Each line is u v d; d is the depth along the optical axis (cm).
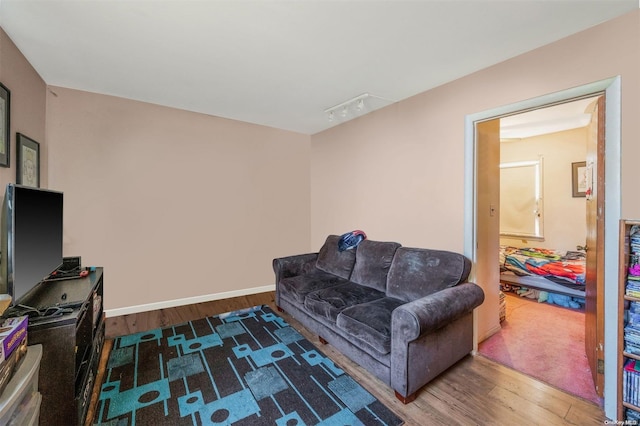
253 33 185
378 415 166
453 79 247
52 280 200
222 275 385
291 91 280
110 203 310
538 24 172
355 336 203
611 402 162
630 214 159
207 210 372
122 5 158
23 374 100
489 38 187
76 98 289
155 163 336
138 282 329
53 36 190
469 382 198
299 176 453
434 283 226
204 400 179
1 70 184
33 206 159
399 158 299
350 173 371
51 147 277
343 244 342
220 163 381
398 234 301
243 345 249
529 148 466
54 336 134
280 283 328
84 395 154
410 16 166
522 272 369
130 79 257
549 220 450
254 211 411
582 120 376
